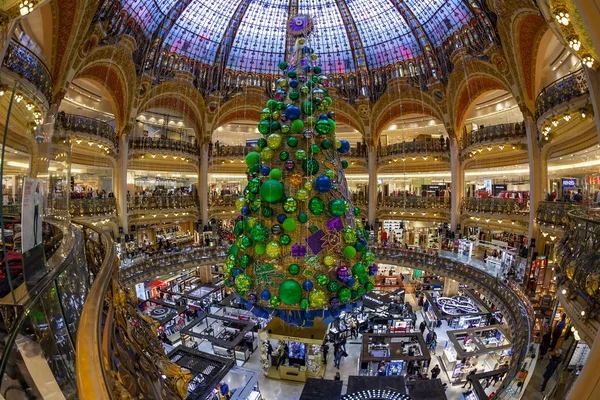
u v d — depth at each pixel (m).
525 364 8.35
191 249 23.27
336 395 11.30
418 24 23.91
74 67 17.47
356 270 6.63
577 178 18.41
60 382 2.14
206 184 29.38
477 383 13.27
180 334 17.92
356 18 25.25
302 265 6.48
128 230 24.08
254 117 30.78
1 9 5.84
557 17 4.70
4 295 2.19
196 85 27.30
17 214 2.43
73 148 20.55
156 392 2.66
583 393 2.02
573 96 13.16
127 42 20.78
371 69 27.92
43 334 2.18
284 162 6.77
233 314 21.44
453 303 21.73
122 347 2.60
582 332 6.08
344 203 6.56
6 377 1.79
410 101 27.59
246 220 6.70
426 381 12.38
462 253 21.11
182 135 31.20
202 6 23.92
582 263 6.45
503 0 16.67
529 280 15.96
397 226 31.48
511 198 20.80
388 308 20.91
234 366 13.89
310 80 7.09
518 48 17.92
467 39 21.41
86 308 2.17
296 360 15.59
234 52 27.33
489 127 21.66
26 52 12.66
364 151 30.39
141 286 21.78
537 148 18.62
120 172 23.52
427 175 30.42
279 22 25.98
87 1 16.11
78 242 3.54
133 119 24.02
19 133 2.55
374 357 15.07
